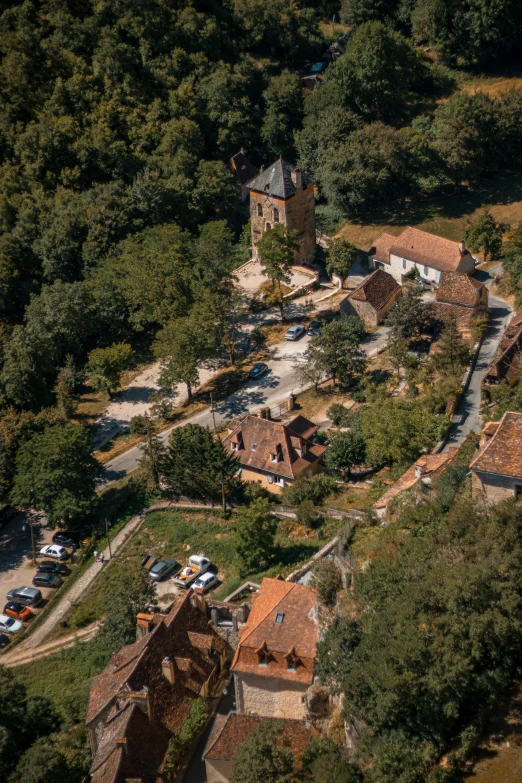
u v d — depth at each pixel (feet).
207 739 235.40
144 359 456.86
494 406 331.98
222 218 538.06
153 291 444.55
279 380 420.36
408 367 384.47
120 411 421.18
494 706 184.34
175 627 251.80
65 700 269.23
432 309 412.57
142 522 341.82
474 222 491.31
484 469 208.95
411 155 533.14
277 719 215.10
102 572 324.39
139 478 354.95
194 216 528.63
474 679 183.62
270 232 466.70
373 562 211.61
